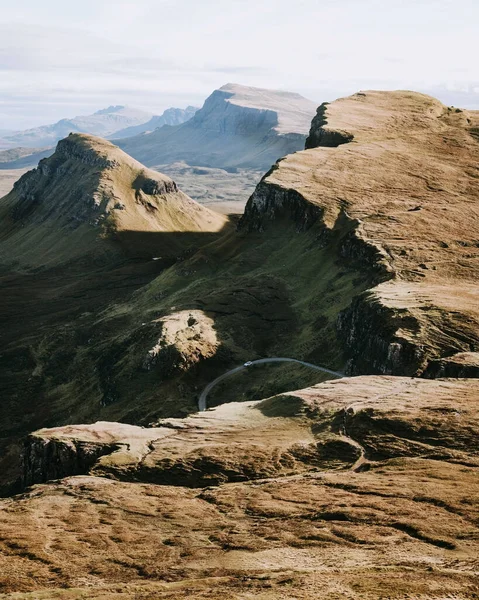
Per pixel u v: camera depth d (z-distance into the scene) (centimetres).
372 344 17025
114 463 11175
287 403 13512
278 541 6981
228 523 7919
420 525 6856
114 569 6706
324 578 5334
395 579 5141
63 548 7388
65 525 8225
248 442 11500
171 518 8319
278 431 11962
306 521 7550
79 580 6444
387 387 13438
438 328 15975
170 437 12431
